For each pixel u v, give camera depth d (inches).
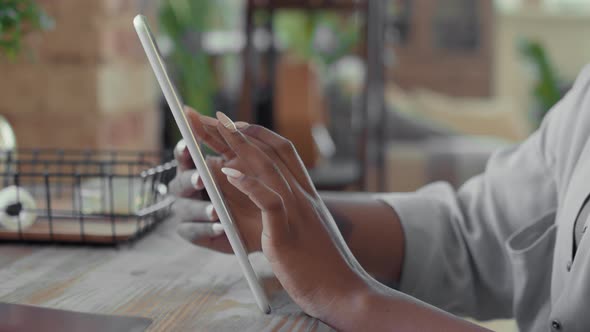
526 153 34.8
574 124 31.9
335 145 131.9
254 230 27.1
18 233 30.1
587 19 241.9
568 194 28.4
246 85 92.4
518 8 239.8
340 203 32.0
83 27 55.7
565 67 243.3
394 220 32.0
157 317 21.5
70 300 22.8
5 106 56.6
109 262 27.9
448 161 119.6
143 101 70.6
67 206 35.4
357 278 21.8
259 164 21.6
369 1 90.4
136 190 32.8
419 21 217.9
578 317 24.4
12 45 37.0
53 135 56.8
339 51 169.3
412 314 20.9
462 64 219.0
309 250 21.4
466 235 32.9
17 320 20.3
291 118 98.7
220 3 175.5
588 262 24.3
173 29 137.6
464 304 32.3
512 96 235.6
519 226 32.8
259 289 22.2
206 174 21.5
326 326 21.3
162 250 30.1
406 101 153.2
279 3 91.0
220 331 20.5
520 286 29.6
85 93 56.4
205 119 25.5
